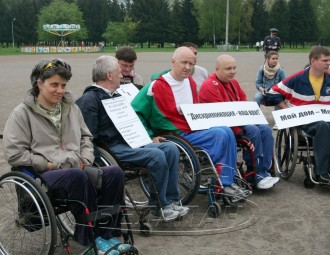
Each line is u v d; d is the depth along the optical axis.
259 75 9.48
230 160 4.76
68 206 3.46
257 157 5.32
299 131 5.71
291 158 5.78
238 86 5.76
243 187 5.07
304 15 74.44
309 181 5.57
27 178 3.32
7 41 81.56
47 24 72.94
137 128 4.52
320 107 5.73
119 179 3.63
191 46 7.18
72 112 3.82
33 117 3.58
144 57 37.97
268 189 5.56
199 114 5.05
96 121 4.34
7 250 3.74
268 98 6.08
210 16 73.31
